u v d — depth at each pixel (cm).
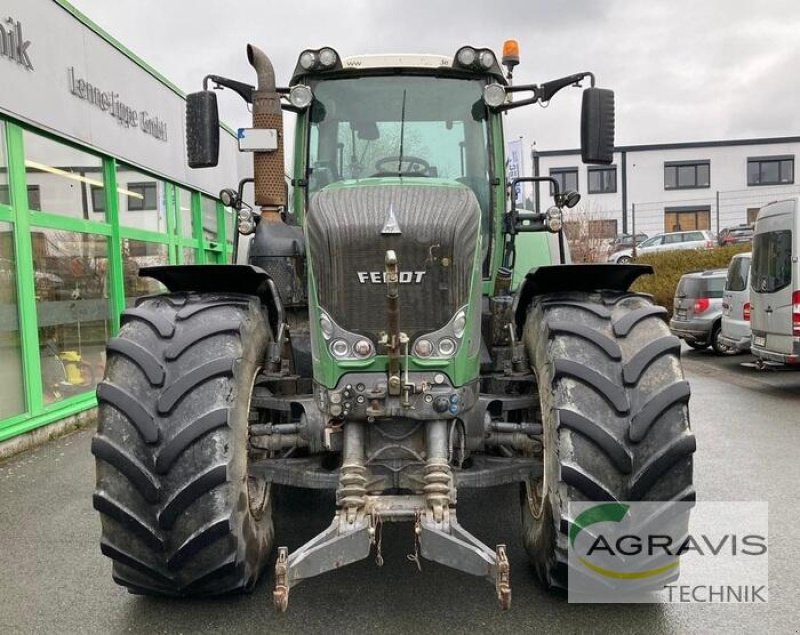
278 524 418
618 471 279
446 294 291
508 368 367
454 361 292
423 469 295
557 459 283
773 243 902
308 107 406
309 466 314
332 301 293
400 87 405
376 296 290
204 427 279
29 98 664
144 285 949
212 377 289
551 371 294
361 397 290
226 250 1354
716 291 1321
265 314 346
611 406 282
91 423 762
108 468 283
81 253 784
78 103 759
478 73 404
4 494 512
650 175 3891
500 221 407
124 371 292
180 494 276
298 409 341
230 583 295
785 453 598
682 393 282
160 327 301
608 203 3919
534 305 336
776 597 331
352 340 291
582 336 296
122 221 888
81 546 410
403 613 316
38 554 399
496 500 462
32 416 665
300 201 408
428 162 403
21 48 651
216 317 309
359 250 289
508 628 303
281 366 348
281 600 247
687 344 1519
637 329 302
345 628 304
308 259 310
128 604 332
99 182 832
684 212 3894
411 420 299
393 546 389
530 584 343
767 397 885
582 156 382
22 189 664
